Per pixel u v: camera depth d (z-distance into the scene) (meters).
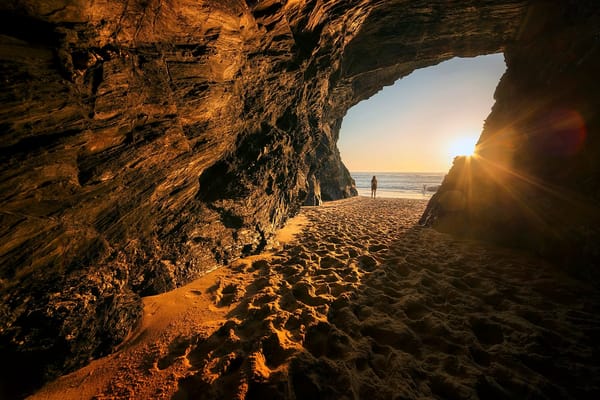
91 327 2.23
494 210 5.95
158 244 3.49
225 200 4.73
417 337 2.46
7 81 1.57
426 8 7.16
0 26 1.57
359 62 10.04
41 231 1.99
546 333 2.46
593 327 2.54
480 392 1.83
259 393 1.73
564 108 4.95
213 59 3.27
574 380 1.94
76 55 1.91
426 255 5.06
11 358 1.86
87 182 2.25
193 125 3.38
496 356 2.19
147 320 2.78
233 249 4.89
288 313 2.77
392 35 8.55
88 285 2.35
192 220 4.07
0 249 1.75
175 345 2.36
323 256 4.95
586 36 4.88
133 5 2.14
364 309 2.98
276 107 5.87
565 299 3.13
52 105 1.82
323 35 5.91
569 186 4.40
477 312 2.93
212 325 2.63
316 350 2.27
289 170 7.26
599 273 3.33
